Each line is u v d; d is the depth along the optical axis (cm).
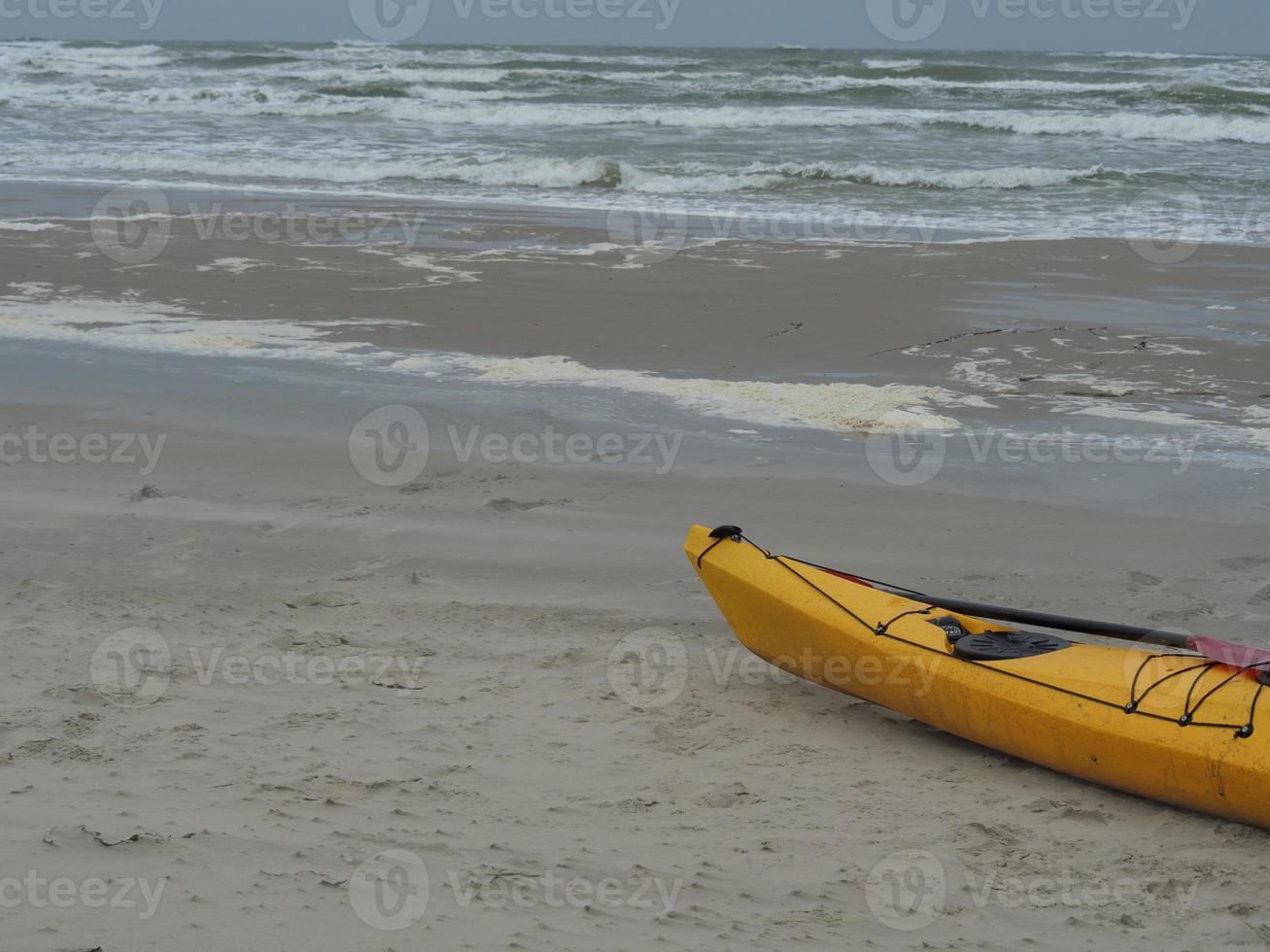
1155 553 680
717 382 1014
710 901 342
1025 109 3086
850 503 759
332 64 4372
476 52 5859
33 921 292
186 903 307
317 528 719
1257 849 398
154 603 599
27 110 3069
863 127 2853
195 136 2655
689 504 759
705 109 3006
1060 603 614
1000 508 750
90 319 1222
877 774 455
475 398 978
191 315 1244
